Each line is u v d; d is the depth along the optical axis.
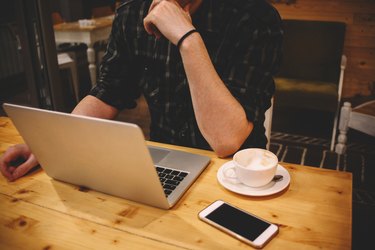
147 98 1.41
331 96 3.07
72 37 4.05
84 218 0.86
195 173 1.01
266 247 0.75
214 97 1.04
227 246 0.76
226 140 1.06
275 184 0.95
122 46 1.38
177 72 1.30
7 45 4.82
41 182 1.02
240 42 1.16
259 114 1.12
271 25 1.15
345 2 3.54
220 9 1.21
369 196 2.42
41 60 2.31
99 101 1.36
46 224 0.84
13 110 0.88
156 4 1.11
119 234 0.80
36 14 2.20
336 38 3.46
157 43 1.32
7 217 0.87
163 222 0.83
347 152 3.07
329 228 0.81
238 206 0.89
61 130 0.84
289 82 3.38
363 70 3.71
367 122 2.68
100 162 0.86
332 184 0.97
